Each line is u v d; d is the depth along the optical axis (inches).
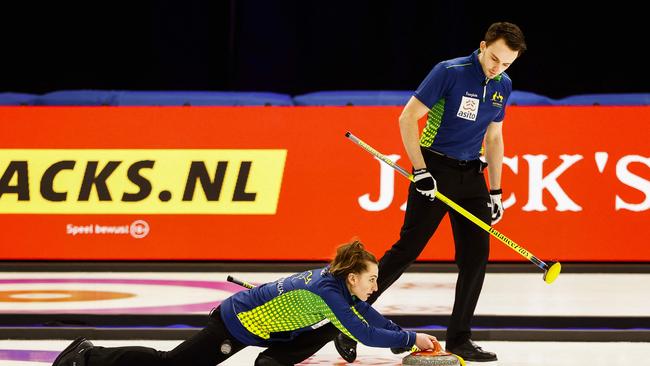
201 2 1327.5
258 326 542.3
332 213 983.6
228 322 544.4
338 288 536.4
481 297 854.5
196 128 989.2
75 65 1364.4
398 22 1323.8
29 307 800.9
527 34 1342.3
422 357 555.5
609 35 1337.4
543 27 1338.6
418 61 1333.7
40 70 1366.9
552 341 709.9
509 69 1354.6
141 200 988.6
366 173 982.4
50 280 926.4
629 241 986.7
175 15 1330.0
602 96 1013.8
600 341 709.3
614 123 985.5
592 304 824.3
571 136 984.9
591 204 984.9
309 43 1342.3
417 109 643.5
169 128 989.2
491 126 683.4
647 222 987.3
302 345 566.3
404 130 644.7
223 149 989.2
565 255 985.5
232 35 1331.2
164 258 988.6
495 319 763.4
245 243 987.3
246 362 639.1
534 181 984.9
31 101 1016.9
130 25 1353.3
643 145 984.9
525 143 984.9
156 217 988.6
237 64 1342.3
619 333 710.5
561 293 872.9
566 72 1349.7
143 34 1354.6
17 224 989.8
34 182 991.0
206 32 1336.1
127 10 1349.7
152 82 1358.3
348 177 984.3
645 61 1336.1
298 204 985.5
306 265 975.6
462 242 660.7
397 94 1005.8
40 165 991.6
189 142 989.2
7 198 991.0
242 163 988.6
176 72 1343.5
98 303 818.2
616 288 897.5
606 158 984.9
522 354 670.5
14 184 991.6
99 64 1363.2
